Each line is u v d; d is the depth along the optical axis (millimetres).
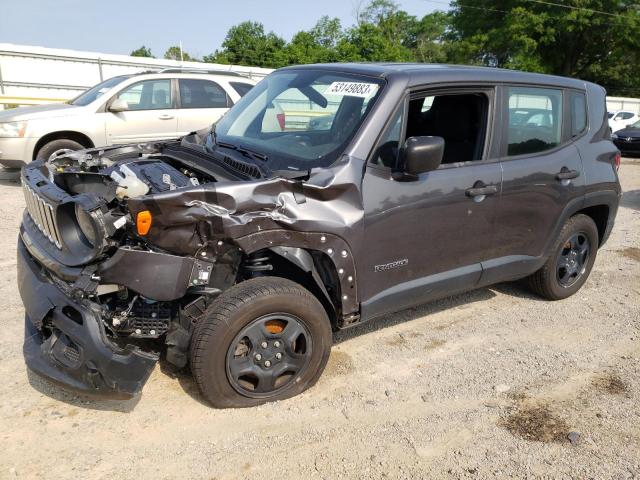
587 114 4840
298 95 4008
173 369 3631
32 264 3242
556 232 4629
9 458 2805
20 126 8352
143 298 3031
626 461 3004
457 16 45969
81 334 2807
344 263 3334
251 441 3031
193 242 2895
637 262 6336
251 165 3379
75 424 3086
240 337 3086
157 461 2848
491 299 5125
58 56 23953
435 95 3758
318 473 2832
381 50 49906
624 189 11242
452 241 3873
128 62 25547
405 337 4305
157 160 3865
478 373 3834
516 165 4145
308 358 3344
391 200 3465
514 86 4176
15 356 3719
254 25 52656
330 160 3375
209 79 9742
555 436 3195
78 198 2816
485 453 3035
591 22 39281
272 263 3443
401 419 3293
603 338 4434
